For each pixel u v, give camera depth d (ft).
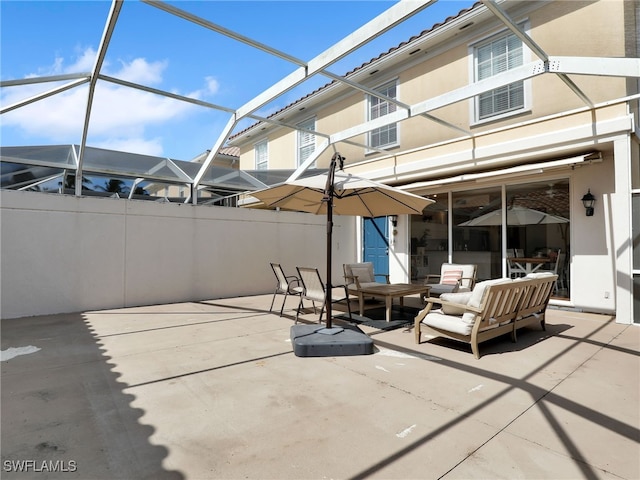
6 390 12.46
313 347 15.96
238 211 34.91
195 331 20.72
